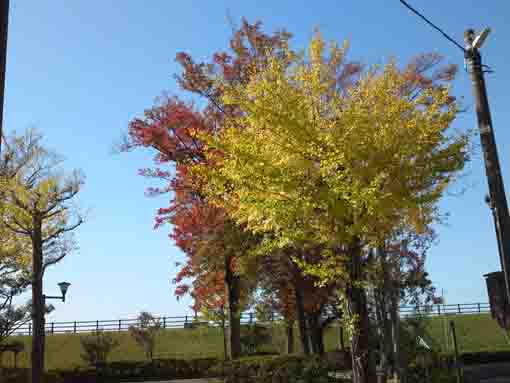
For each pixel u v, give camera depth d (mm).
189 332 39344
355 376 9594
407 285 15328
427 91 9719
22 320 24953
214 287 22422
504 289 8039
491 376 21078
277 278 22297
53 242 22969
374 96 9797
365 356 9570
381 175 8617
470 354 26344
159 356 34844
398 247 14094
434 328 24406
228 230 18109
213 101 17266
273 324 28953
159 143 17734
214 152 13359
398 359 12984
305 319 22797
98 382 27297
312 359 16938
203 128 17406
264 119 9336
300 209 9156
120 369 27688
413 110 9695
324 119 9781
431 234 14008
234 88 10016
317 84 9898
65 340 37812
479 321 36938
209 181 10406
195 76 16719
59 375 26297
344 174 8883
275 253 18875
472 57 8570
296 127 9242
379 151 9164
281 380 16609
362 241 9992
